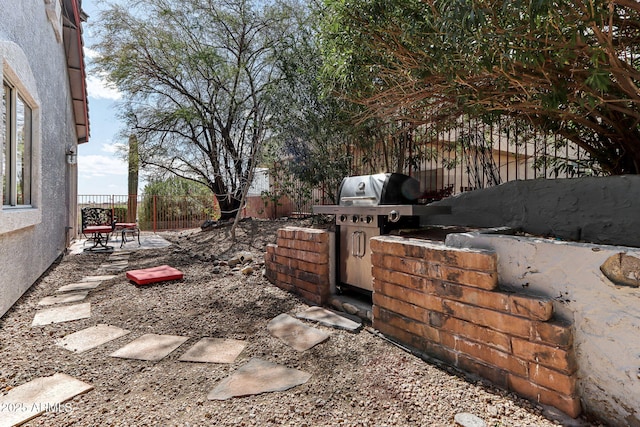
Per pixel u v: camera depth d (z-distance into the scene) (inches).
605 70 76.7
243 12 336.8
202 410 79.2
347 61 136.1
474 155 189.8
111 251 329.4
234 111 372.2
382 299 120.5
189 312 148.0
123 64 365.4
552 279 80.2
